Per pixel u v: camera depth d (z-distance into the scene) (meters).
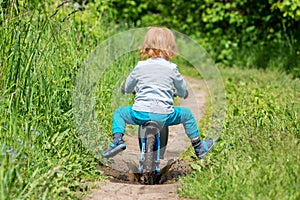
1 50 8.00
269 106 9.51
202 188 6.66
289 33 16.84
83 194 6.66
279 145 7.06
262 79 13.88
